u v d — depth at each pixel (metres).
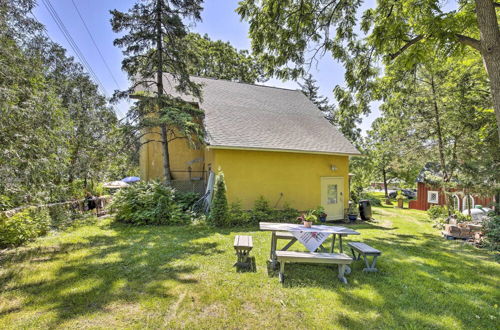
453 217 9.21
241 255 4.59
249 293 3.56
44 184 6.10
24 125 5.35
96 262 4.64
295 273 4.36
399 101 10.08
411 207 17.89
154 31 9.71
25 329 2.70
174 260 4.79
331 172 10.70
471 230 7.39
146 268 4.38
